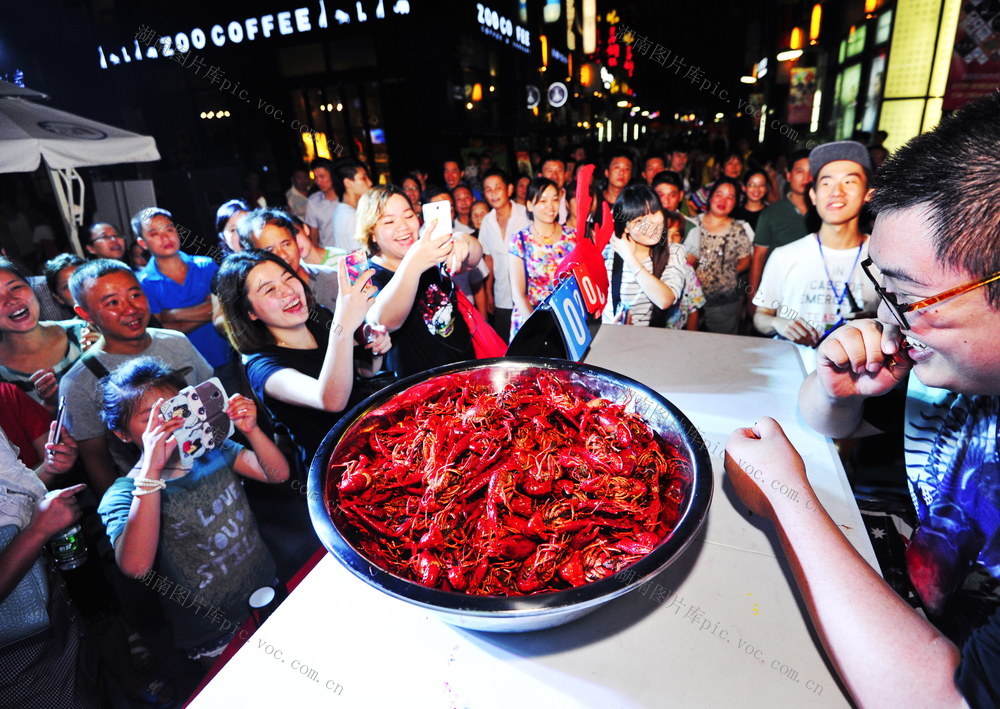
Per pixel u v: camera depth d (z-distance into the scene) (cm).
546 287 318
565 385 121
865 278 244
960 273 59
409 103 879
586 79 1114
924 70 640
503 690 73
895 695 58
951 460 94
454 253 197
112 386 168
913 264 63
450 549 96
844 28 783
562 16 1229
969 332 62
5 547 130
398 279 176
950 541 90
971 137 58
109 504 169
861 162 230
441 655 79
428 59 850
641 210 265
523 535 97
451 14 848
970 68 577
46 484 187
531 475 104
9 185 555
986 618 76
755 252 360
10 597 134
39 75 835
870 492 147
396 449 112
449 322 209
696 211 442
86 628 178
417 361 204
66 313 309
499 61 1097
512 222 410
